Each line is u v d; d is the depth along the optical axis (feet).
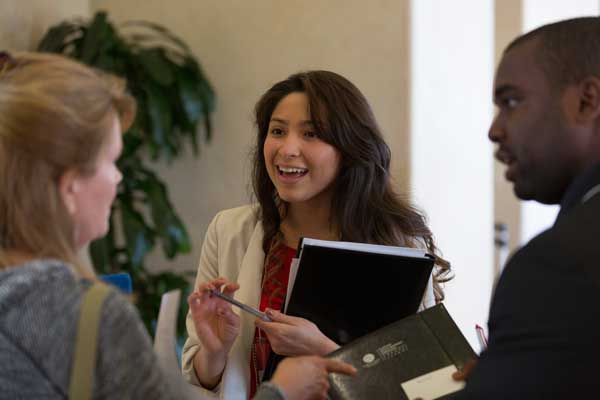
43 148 2.82
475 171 11.23
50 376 2.68
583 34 2.99
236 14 10.94
